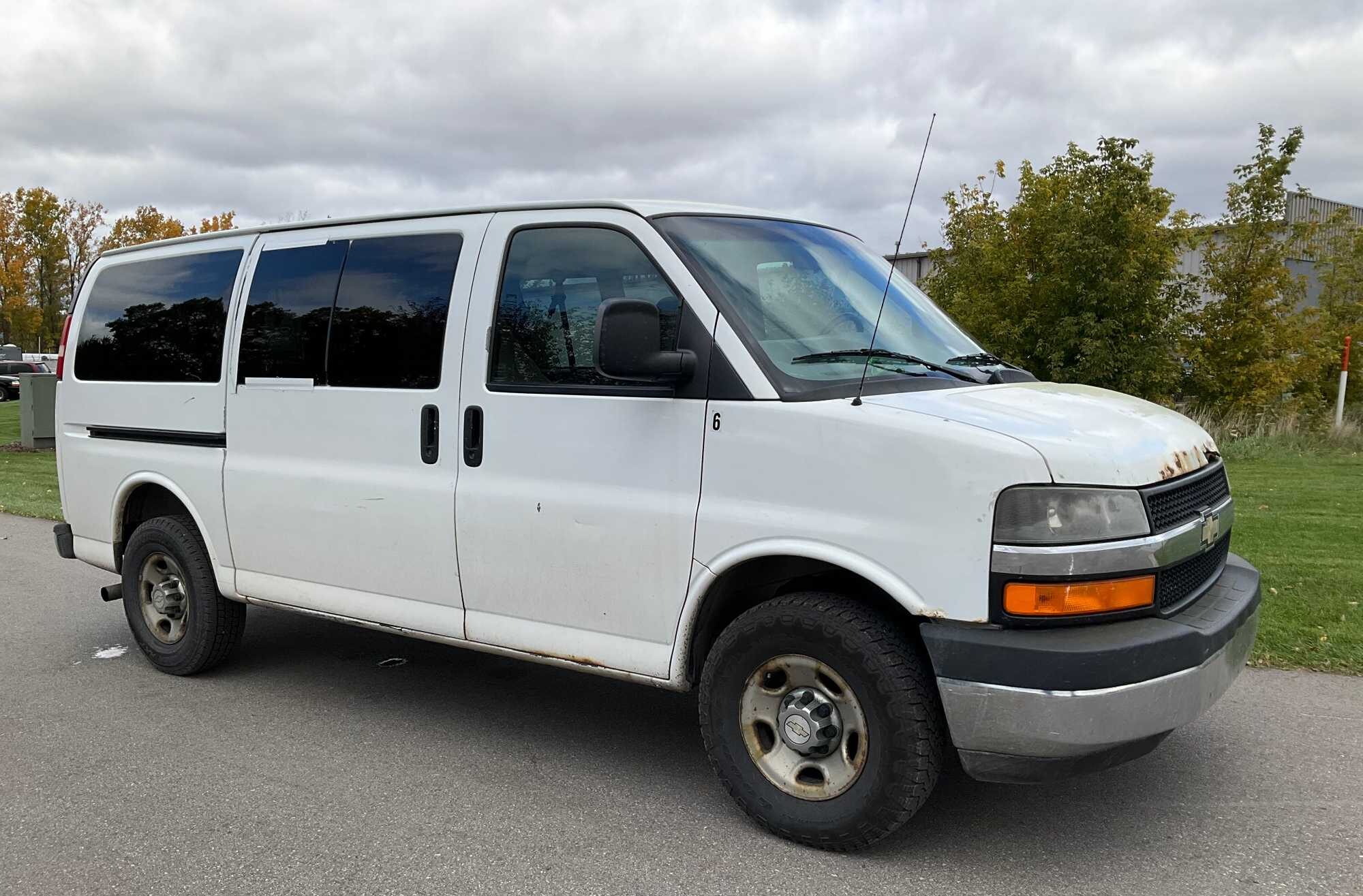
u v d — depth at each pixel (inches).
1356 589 257.6
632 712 194.9
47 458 683.4
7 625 262.2
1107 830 142.1
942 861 134.0
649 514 145.0
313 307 185.3
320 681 214.4
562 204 159.6
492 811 151.2
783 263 157.6
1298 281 764.0
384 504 173.5
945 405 134.0
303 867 134.9
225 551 201.8
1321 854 133.7
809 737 134.8
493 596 162.6
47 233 1879.9
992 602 121.2
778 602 136.5
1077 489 120.3
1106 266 633.6
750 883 129.0
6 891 129.3
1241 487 446.6
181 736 183.0
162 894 128.5
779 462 134.6
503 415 159.2
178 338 208.7
